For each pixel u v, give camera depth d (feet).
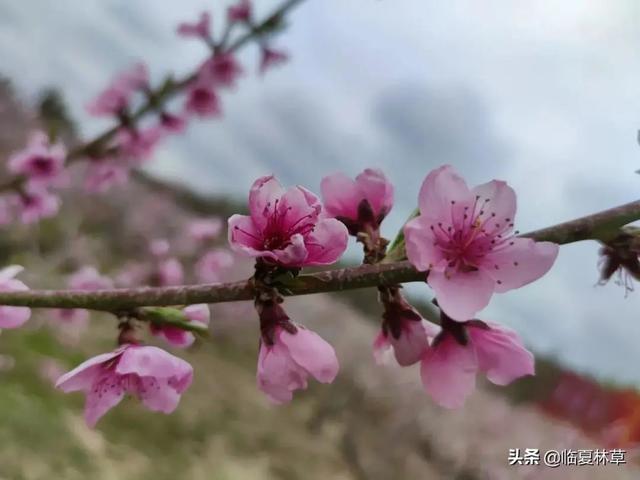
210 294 0.44
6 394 1.77
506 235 0.41
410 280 0.42
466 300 0.40
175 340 0.51
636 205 0.41
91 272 1.28
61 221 2.57
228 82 1.22
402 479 2.39
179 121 1.24
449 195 0.42
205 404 2.27
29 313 0.55
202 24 1.21
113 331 2.56
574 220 0.42
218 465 1.98
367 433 2.53
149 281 1.42
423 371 0.45
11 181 1.22
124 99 1.22
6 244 2.26
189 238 1.83
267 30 1.18
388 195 0.49
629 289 0.41
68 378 0.46
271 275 0.42
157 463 1.85
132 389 0.48
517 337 0.46
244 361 2.85
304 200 0.42
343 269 0.42
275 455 2.18
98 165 1.26
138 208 3.17
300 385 0.41
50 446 1.68
